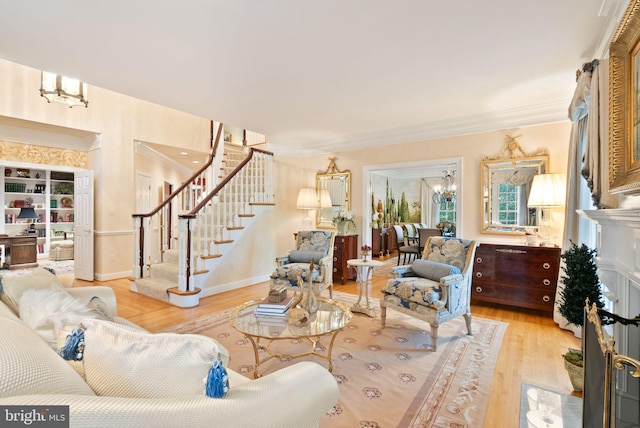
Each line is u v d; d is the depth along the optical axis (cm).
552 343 290
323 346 282
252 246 524
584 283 225
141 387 87
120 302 416
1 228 725
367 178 535
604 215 192
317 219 593
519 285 372
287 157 594
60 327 127
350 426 176
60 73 288
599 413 118
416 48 245
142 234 480
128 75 293
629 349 133
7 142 493
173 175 791
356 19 207
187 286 411
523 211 397
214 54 254
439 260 333
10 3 189
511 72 287
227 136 848
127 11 198
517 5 192
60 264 697
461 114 415
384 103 370
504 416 186
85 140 559
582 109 271
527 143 396
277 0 187
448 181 817
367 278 382
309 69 281
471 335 308
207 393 86
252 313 246
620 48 167
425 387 217
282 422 98
